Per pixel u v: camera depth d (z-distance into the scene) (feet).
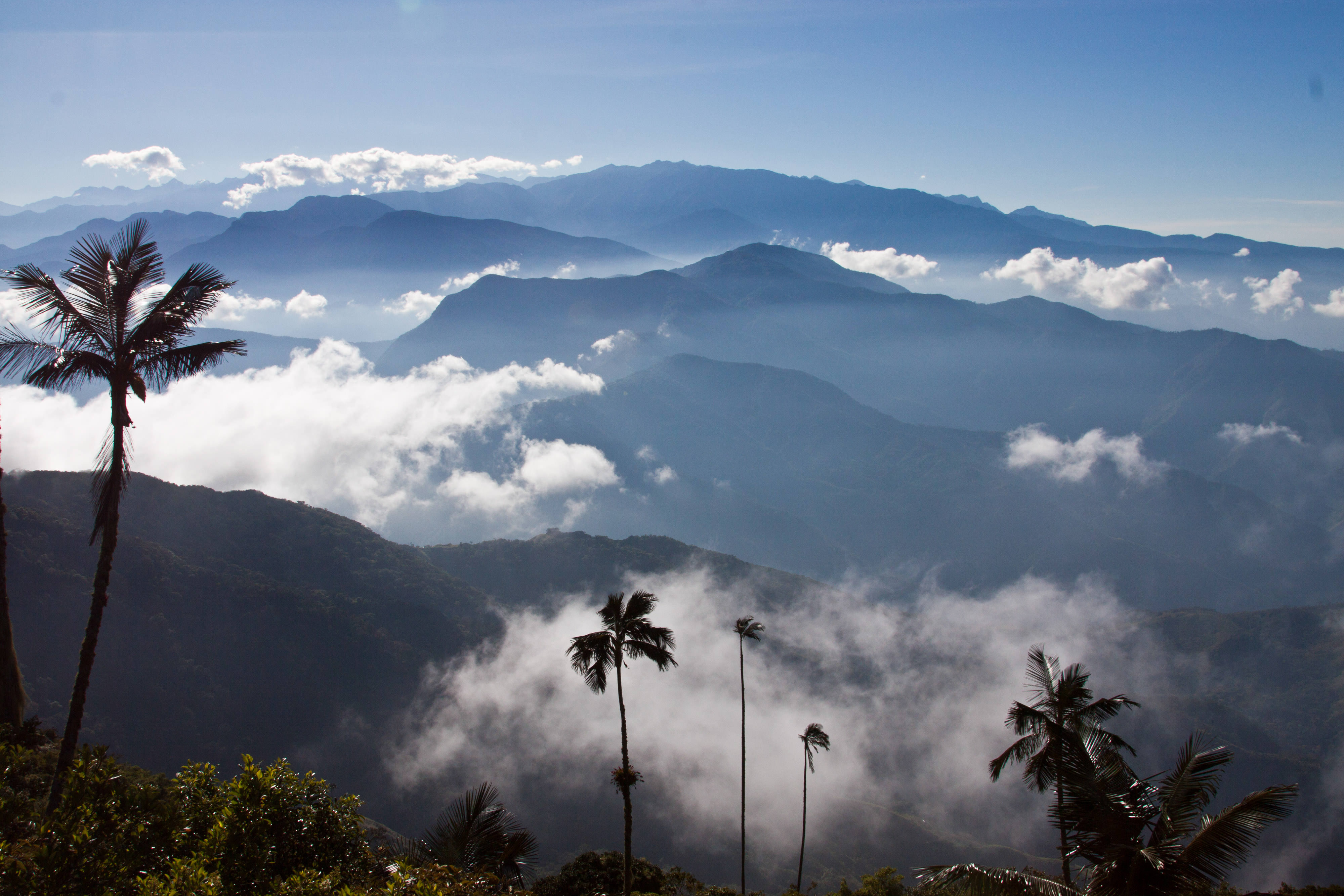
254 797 41.01
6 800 44.73
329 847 43.70
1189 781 44.93
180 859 34.37
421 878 46.06
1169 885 42.29
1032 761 54.60
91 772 38.55
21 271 55.31
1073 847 49.06
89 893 33.12
